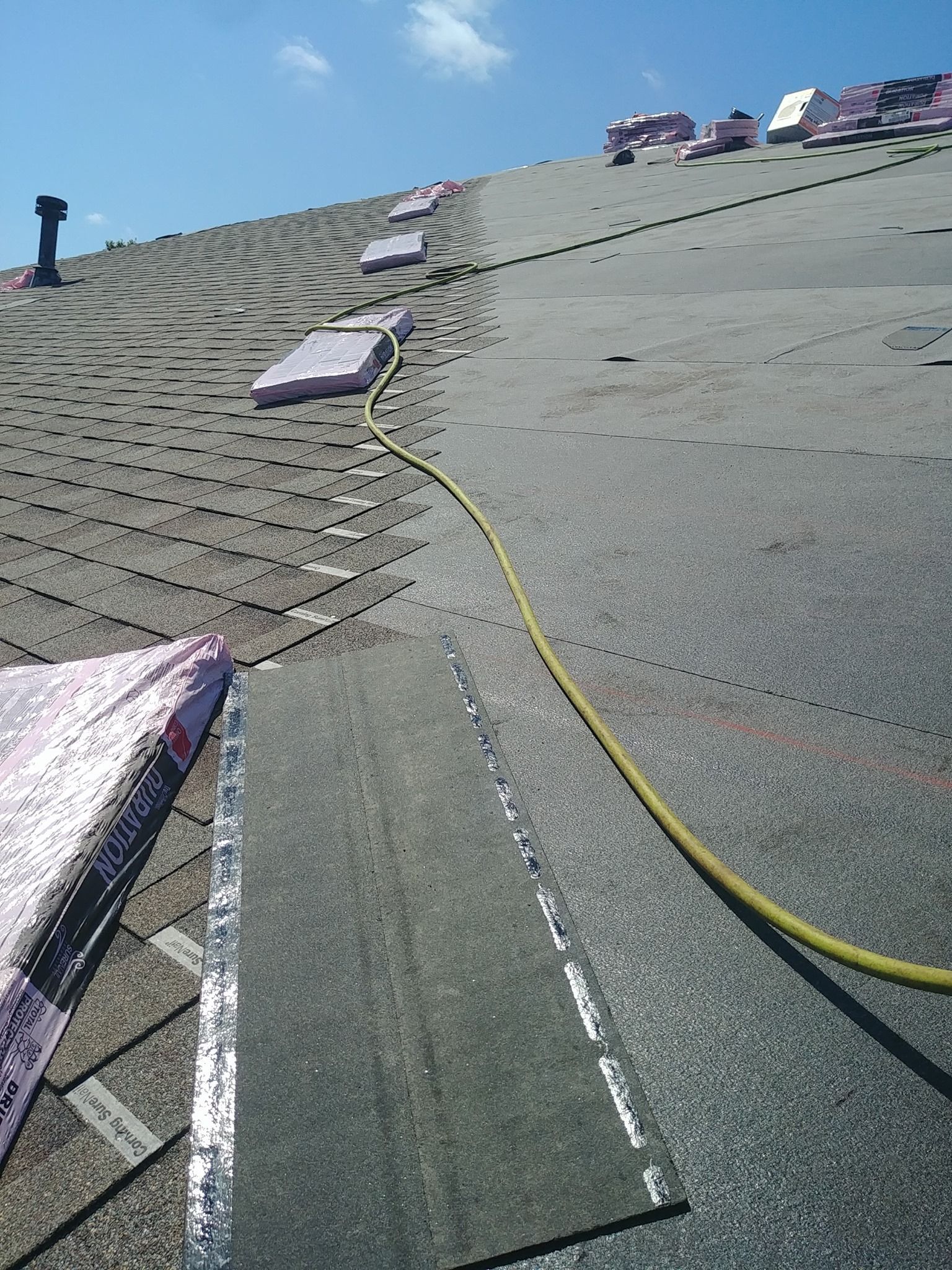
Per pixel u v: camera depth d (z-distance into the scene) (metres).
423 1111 2.17
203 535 5.93
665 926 2.59
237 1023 2.47
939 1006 2.26
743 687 3.52
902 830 2.76
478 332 9.54
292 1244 1.93
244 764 3.52
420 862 2.93
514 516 5.29
